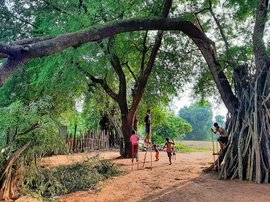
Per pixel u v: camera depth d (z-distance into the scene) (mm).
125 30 7586
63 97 10914
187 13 13742
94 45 9016
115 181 10016
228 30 12297
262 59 10430
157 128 33594
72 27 7957
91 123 24688
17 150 7547
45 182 9031
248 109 10328
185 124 41750
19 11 9734
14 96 8789
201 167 12398
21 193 7914
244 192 7805
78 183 9430
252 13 11297
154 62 16781
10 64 4180
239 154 9875
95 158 12156
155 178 10086
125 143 17125
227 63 11812
